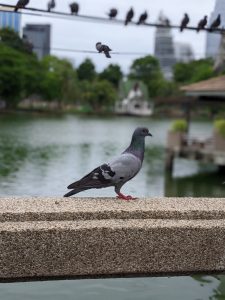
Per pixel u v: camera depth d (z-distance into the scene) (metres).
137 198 1.48
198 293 1.24
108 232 1.25
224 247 1.32
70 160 5.23
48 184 3.47
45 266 1.23
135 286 1.25
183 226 1.29
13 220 1.27
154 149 7.73
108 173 1.41
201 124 15.76
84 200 1.43
